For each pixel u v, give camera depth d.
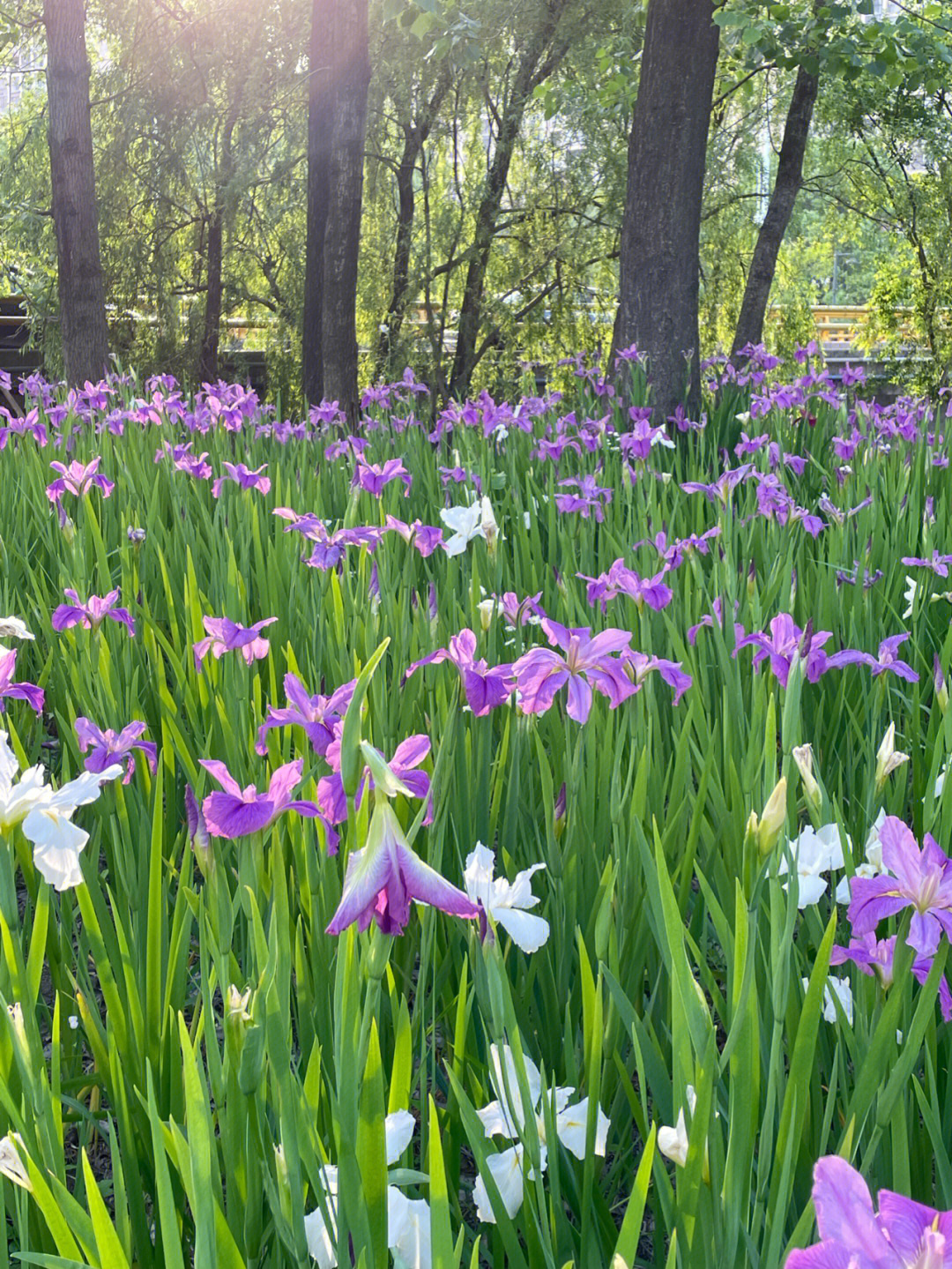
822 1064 1.85
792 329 25.91
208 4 21.91
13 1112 1.42
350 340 13.44
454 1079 1.41
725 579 3.17
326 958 1.87
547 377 21.70
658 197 9.16
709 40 9.09
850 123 23.53
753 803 2.03
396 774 1.40
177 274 24.53
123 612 2.98
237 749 2.47
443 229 23.38
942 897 1.28
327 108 14.44
